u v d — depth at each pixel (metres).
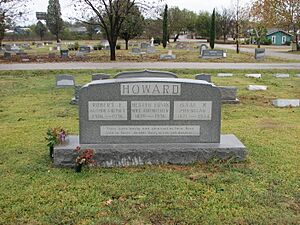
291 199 5.01
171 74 9.93
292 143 7.57
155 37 72.62
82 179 5.63
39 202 4.91
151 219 4.48
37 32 89.69
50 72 22.33
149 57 35.03
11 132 8.53
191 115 6.34
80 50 42.50
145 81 6.21
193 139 6.41
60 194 5.14
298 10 46.88
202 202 4.91
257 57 33.50
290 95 14.62
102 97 6.23
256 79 19.75
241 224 4.38
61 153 6.10
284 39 84.19
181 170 5.97
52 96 14.36
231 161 6.25
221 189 5.29
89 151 5.95
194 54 40.47
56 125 9.30
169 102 6.28
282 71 23.41
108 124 6.31
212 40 54.16
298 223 4.39
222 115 10.90
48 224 4.39
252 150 7.01
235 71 23.12
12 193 5.18
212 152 6.24
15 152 6.97
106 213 4.62
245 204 4.86
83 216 4.55
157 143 6.37
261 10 51.03
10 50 45.59
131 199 5.00
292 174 5.86
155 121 6.32
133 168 6.07
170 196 5.07
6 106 12.46
